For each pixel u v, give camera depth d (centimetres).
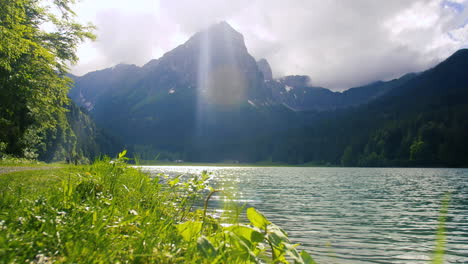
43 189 436
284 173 6350
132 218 253
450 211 1320
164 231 259
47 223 224
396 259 617
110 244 208
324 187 2658
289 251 171
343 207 1385
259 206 1381
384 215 1180
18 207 274
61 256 181
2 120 2441
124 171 490
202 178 400
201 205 757
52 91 2006
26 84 1806
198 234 231
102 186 411
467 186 2802
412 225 983
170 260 193
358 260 607
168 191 447
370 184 3094
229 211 256
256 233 184
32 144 3553
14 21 1475
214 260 166
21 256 174
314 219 1066
